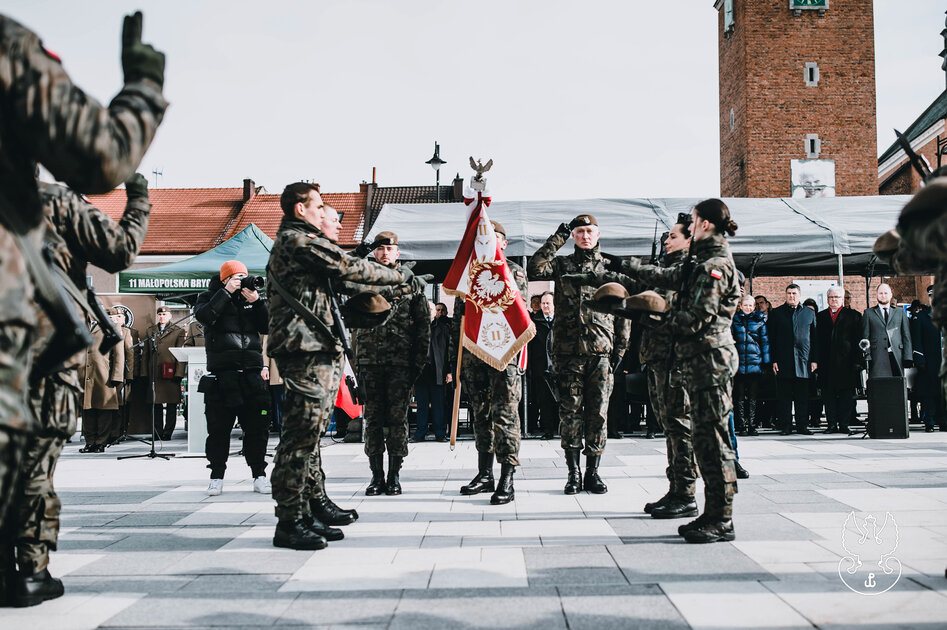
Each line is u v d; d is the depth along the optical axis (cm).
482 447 598
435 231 1104
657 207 1177
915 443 909
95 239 332
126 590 330
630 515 488
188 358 915
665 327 414
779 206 1219
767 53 3138
